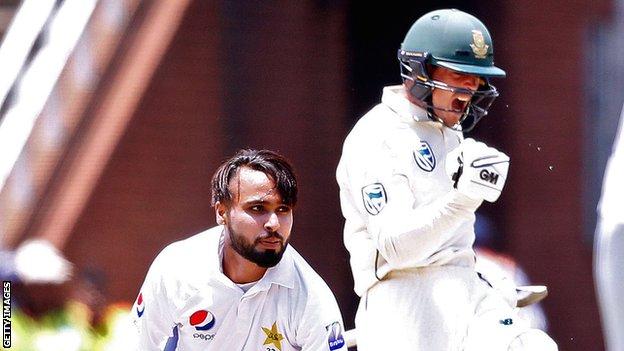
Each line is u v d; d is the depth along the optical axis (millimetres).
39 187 36188
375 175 17266
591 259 39344
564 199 39250
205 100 36594
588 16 39156
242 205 15164
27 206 36062
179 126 36375
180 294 15758
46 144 36375
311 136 38156
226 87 36812
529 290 19266
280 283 15672
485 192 16125
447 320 17438
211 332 15883
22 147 36250
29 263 33281
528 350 16984
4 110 37375
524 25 38812
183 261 15766
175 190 36344
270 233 15164
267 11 37312
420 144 17438
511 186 39000
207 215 36531
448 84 17438
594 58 39375
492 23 38938
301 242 38062
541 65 38938
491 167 16094
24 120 36500
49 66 36781
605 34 39469
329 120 38281
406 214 17047
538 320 35750
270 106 37469
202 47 36531
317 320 15773
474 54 17422
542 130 39062
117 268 35938
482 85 17938
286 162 15344
